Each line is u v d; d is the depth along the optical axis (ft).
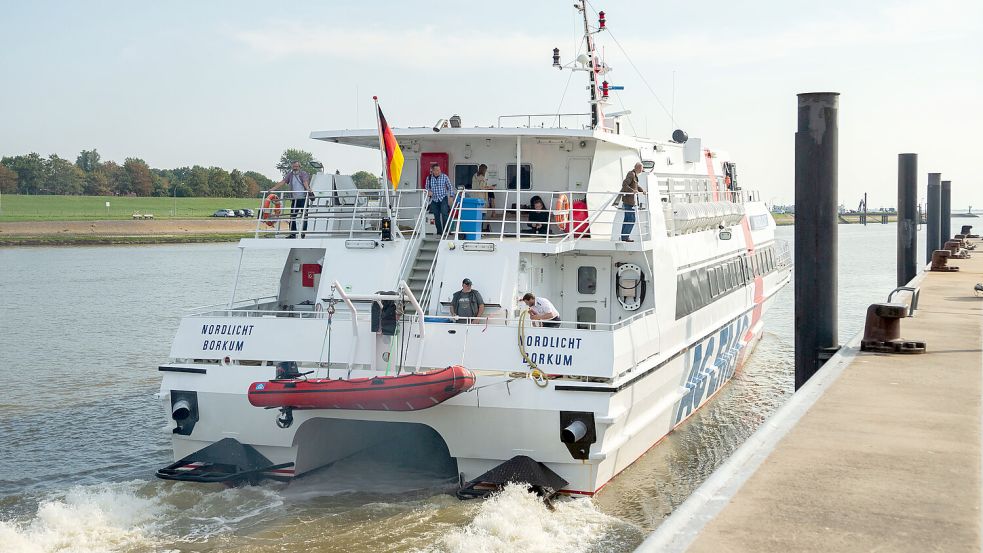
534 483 45.96
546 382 46.09
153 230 390.83
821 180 46.29
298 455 49.85
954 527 21.06
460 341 47.98
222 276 209.77
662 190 72.43
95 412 73.36
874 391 35.12
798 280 47.29
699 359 66.13
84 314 138.10
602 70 75.87
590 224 60.85
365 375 48.62
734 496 23.04
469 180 65.05
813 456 26.48
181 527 45.42
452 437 47.78
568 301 57.93
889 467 25.44
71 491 51.01
